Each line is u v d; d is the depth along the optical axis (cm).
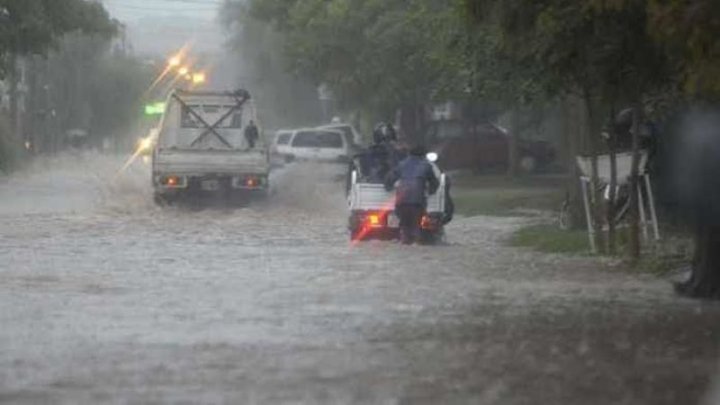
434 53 10131
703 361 4016
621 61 6375
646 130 7450
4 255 7481
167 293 5722
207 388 3569
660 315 5044
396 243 8438
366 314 5062
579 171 8806
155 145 12025
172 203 11962
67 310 5166
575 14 5850
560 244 8031
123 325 4762
